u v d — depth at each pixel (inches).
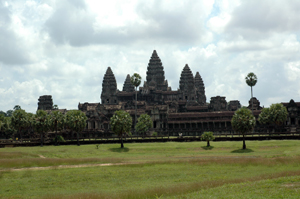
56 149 4869.6
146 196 2014.0
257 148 4586.6
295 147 4414.4
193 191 2081.7
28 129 7593.5
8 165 3329.2
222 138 5364.2
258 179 2345.0
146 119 6875.0
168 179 2635.3
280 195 1740.9
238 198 1745.8
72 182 2596.0
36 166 3356.3
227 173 2790.4
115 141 5629.9
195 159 3535.9
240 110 4734.3
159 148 4847.4
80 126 5506.9
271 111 6481.3
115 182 2566.4
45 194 2230.6
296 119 7721.5
